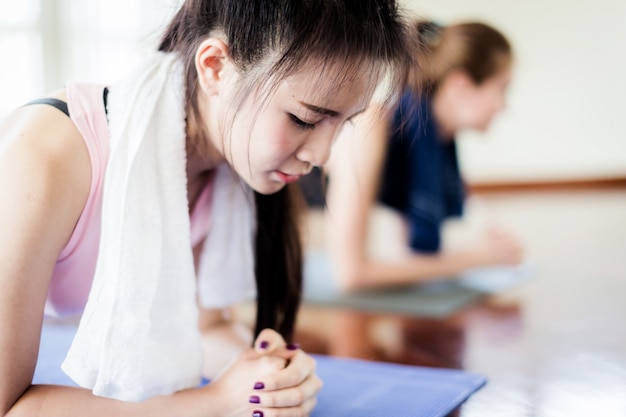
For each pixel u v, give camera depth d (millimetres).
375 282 2064
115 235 896
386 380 1238
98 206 914
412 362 1415
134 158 897
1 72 4121
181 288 946
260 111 838
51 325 1594
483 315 1810
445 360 1417
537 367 1336
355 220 2031
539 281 2227
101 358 880
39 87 4258
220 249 1158
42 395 860
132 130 911
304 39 793
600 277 2262
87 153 891
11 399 831
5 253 807
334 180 2027
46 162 842
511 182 5645
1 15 4129
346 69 814
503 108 2066
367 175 1991
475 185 5629
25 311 819
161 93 940
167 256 937
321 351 1514
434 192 2182
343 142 1381
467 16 5426
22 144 847
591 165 5578
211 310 1280
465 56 1960
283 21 798
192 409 909
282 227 1159
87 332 898
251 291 1206
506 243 2135
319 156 879
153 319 917
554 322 1699
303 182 1321
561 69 5488
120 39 4406
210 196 1131
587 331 1600
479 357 1425
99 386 880
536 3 5414
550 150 5594
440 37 1937
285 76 808
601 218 3859
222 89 875
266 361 948
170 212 938
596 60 5438
